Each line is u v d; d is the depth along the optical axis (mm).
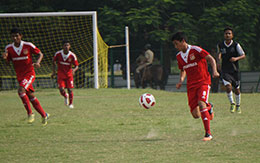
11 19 75688
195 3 86562
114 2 83062
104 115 33438
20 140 22922
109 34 77438
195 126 26750
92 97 50281
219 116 31344
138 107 38844
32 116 27875
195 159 17250
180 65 23422
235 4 78375
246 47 79562
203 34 79938
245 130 24688
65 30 78125
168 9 84375
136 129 25969
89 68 70938
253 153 18203
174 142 21203
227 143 20594
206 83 22500
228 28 33219
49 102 45250
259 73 76812
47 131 25953
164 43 78625
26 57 27719
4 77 67688
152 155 18219
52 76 40000
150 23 75125
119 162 17031
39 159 18016
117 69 78188
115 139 22562
